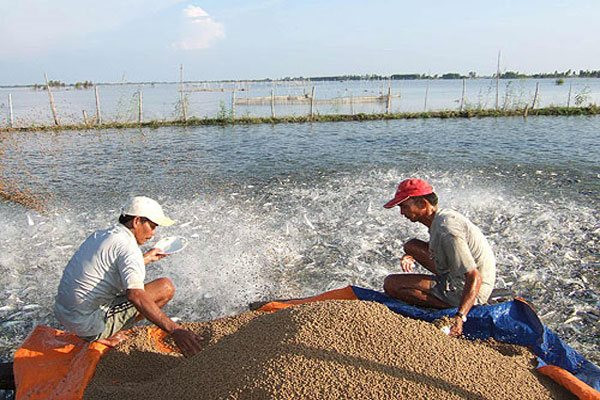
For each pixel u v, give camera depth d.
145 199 4.01
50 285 6.61
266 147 18.56
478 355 3.37
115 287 3.90
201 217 9.55
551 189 11.10
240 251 7.64
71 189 12.28
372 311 3.43
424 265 4.97
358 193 11.15
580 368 3.66
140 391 3.33
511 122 24.77
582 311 5.47
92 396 3.38
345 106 42.22
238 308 5.88
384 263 7.11
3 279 6.80
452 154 16.12
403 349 3.11
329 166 14.59
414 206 4.16
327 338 3.14
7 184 12.69
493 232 8.22
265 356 3.07
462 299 3.88
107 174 14.09
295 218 9.31
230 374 3.03
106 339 4.02
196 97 67.75
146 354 3.89
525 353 3.75
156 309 3.63
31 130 24.39
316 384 2.80
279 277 6.71
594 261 6.88
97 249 3.82
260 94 78.69
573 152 15.81
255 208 10.13
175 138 21.45
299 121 26.95
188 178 13.32
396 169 13.88
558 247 7.43
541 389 3.17
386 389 2.80
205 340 4.16
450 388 2.88
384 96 45.19
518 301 4.12
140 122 25.66
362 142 19.38
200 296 6.19
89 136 22.48
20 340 5.28
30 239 8.46
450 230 4.01
